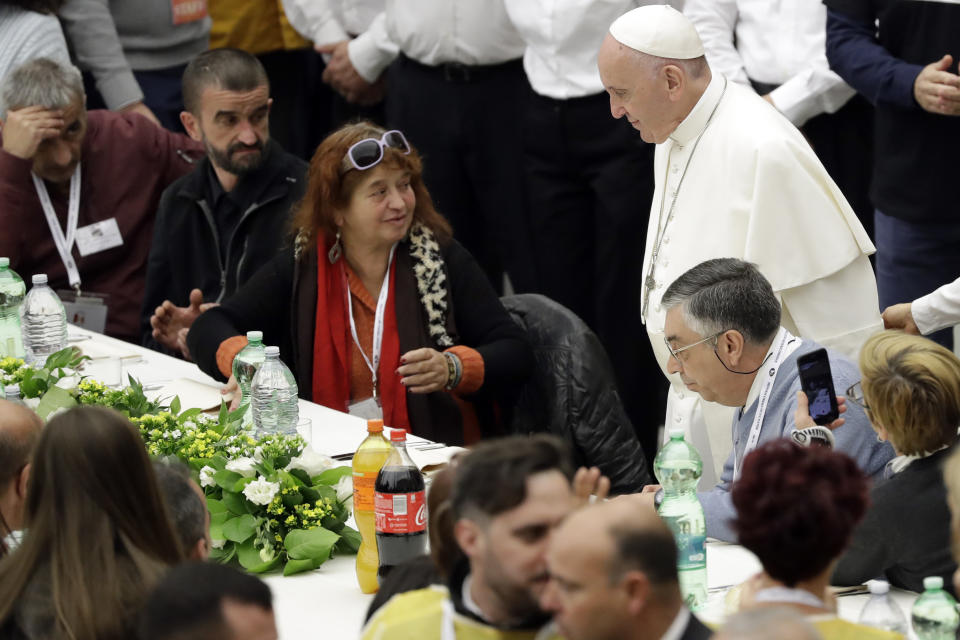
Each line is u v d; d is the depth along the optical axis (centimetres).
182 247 1988
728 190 1486
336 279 1644
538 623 694
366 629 742
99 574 796
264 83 1908
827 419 1087
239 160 1900
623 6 2028
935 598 853
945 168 1744
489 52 2209
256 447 1165
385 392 1623
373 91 2619
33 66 2062
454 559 751
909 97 1712
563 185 2161
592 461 1623
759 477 702
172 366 1788
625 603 624
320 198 1600
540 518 666
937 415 952
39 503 823
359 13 2642
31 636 797
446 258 1662
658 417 2177
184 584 664
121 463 816
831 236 1456
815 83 1980
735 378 1191
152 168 2183
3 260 1734
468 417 1669
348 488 1161
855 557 970
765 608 591
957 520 798
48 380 1458
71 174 2133
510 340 1620
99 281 2173
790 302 1491
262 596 672
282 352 1709
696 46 1491
